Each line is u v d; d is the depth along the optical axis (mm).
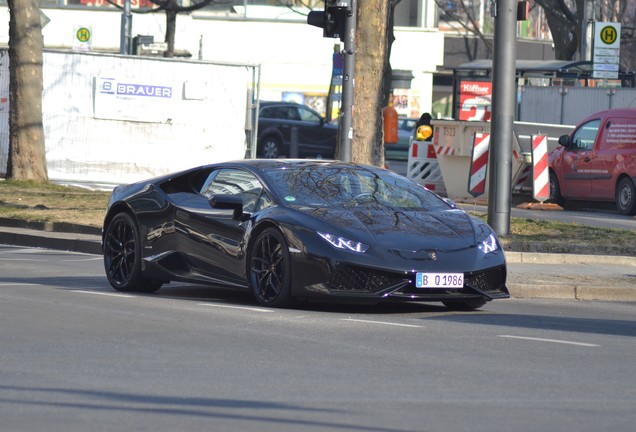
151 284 35031
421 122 72000
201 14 159500
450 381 20969
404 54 165750
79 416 17781
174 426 17172
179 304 31500
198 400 18969
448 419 17875
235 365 22156
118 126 75688
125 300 32188
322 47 160375
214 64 76250
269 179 32312
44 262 43188
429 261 29547
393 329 27281
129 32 107812
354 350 24078
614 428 17547
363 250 29359
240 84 76625
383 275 29188
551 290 36938
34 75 71812
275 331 26531
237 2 160000
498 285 30844
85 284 36406
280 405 18688
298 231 29984
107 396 19219
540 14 175625
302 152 110250
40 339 24859
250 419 17656
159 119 75938
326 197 31875
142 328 26641
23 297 31906
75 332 25891
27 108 71750
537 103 90062
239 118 76750
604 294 37094
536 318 30578
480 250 30578
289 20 159875
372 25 59438
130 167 75875
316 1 160625
